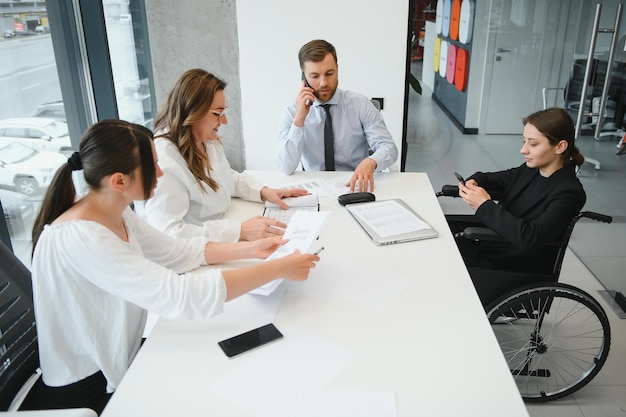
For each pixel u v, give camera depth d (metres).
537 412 1.96
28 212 2.32
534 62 3.36
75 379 1.25
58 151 2.62
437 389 1.03
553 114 1.82
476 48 3.41
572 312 2.54
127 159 1.14
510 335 2.30
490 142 3.67
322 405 1.00
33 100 2.37
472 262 2.04
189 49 3.35
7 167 2.15
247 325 1.24
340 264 1.53
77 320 1.21
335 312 1.29
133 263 1.17
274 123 3.51
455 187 2.24
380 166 2.32
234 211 1.97
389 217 1.84
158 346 1.18
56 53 2.58
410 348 1.15
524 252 1.90
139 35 3.38
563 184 1.83
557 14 3.20
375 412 0.98
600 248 3.18
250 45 3.31
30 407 1.26
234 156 3.63
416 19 3.36
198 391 1.04
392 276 1.46
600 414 1.94
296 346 1.17
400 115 3.45
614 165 3.39
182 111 1.69
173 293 1.15
